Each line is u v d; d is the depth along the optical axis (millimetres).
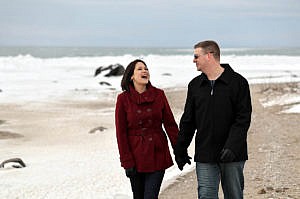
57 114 21703
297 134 13828
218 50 5219
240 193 5223
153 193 5684
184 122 5371
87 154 12656
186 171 9609
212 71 5188
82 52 167375
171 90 31250
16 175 10055
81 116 20953
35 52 165125
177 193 8008
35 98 28062
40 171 10453
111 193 8367
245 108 5070
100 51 183500
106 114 21609
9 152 13156
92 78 42250
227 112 5102
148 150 5691
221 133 5117
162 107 5824
